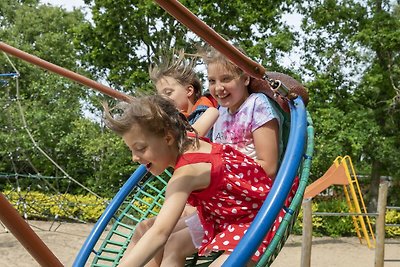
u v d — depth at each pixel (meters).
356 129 13.23
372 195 14.47
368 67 14.07
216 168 2.08
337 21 14.09
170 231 1.87
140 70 13.71
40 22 20.97
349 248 11.14
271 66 13.44
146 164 2.06
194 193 2.11
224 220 2.22
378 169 14.46
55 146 15.96
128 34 13.99
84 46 14.77
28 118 15.53
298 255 9.97
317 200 15.05
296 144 2.14
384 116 13.78
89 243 2.89
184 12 1.71
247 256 1.83
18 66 18.08
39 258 1.49
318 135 13.40
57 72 2.71
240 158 2.21
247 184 2.16
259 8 13.81
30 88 17.62
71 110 16.03
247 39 13.66
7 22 21.97
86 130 15.66
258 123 2.47
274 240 2.00
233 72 2.53
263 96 2.53
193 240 2.30
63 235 11.03
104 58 14.23
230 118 2.62
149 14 13.48
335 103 13.98
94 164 15.91
